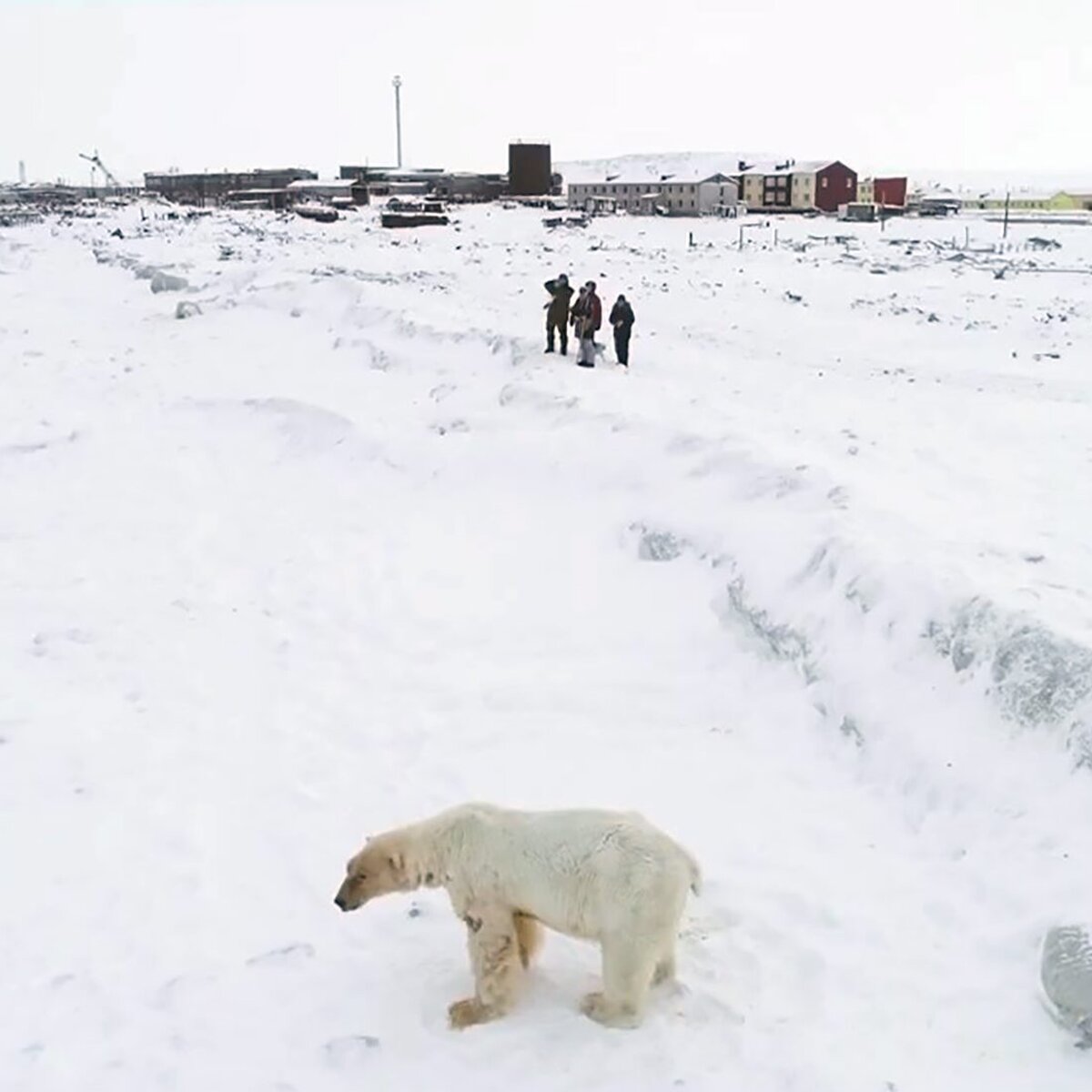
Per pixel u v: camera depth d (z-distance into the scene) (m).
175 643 10.59
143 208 83.62
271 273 33.66
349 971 5.95
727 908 6.25
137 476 16.45
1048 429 15.51
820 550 9.60
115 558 13.10
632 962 5.23
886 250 52.03
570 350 21.45
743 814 7.23
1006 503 11.41
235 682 9.73
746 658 9.41
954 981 5.57
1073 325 27.27
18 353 25.56
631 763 8.02
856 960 5.77
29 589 12.11
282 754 8.41
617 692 9.20
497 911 5.51
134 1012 5.66
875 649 8.32
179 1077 5.22
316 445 17.27
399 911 6.47
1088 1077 4.87
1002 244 56.44
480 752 8.31
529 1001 5.62
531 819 5.55
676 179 108.88
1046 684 7.02
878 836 6.86
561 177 133.25
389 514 14.30
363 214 84.00
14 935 6.28
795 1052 5.16
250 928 6.34
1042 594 7.91
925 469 13.05
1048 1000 5.20
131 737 8.70
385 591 11.82
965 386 20.08
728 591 10.16
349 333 24.48
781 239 59.66
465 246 52.47
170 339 26.55
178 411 19.89
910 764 7.29
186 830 7.38
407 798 7.70
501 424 16.33
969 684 7.53
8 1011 5.66
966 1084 4.92
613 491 13.32
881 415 16.75
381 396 19.23
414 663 10.04
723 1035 5.30
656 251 51.19
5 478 16.48
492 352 21.06
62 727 8.88
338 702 9.30
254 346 24.95
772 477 11.81
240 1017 5.62
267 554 13.12
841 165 111.25
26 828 7.42
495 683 9.49
